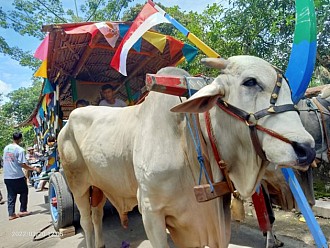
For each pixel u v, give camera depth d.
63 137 3.87
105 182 3.21
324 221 4.92
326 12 6.27
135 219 5.66
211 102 1.95
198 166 2.28
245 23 7.58
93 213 4.04
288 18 6.56
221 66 2.02
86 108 3.72
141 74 6.05
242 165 2.07
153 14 3.14
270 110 1.79
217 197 2.19
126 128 2.88
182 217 2.38
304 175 3.57
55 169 5.56
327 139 3.84
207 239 2.41
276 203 3.80
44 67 4.97
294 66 1.95
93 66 5.79
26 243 5.20
